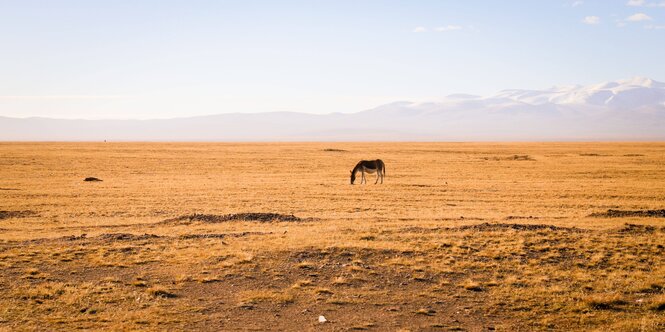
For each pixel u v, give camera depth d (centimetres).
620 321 1391
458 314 1437
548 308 1483
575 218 3017
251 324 1332
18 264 1806
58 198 3928
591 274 1805
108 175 5856
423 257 1944
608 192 4512
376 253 1978
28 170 6234
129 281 1652
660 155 10206
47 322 1312
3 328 1262
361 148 13350
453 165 7694
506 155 10262
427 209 3472
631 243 2184
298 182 5225
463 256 1978
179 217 2891
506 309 1477
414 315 1422
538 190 4650
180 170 6575
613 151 11738
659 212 3141
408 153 10994
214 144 15775
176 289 1589
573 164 7894
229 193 4281
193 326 1309
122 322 1322
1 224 2825
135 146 13212
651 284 1683
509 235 2286
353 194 4278
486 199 4053
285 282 1672
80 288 1570
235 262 1838
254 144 16250
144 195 4138
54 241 2172
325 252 1964
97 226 2728
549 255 2008
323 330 1298
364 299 1538
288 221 2817
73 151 10306
